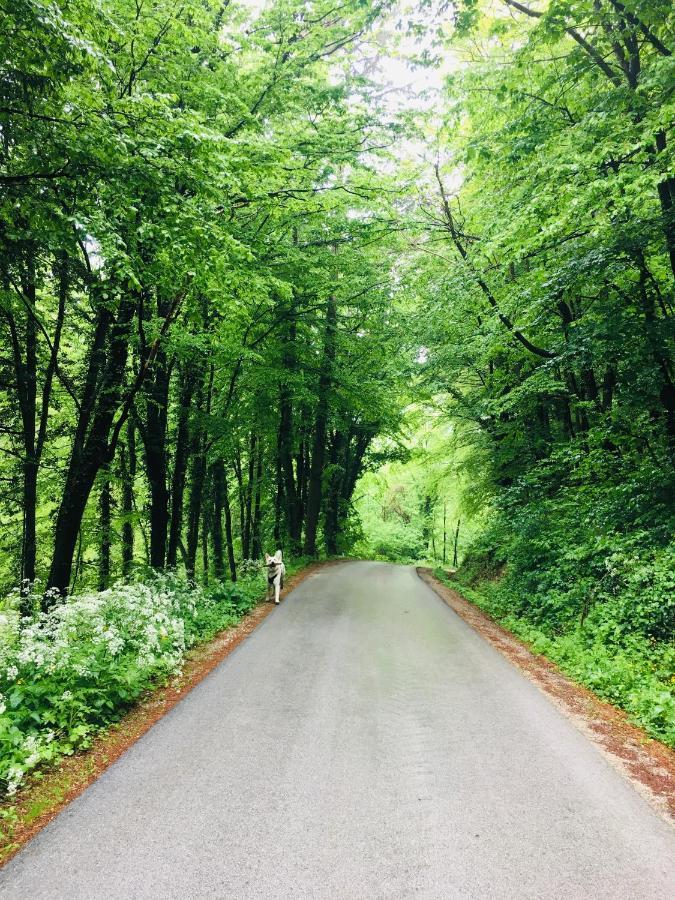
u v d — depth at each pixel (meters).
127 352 10.64
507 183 12.48
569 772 4.69
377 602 13.81
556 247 11.03
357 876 3.22
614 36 9.48
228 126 10.39
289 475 24.52
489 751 5.05
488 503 18.45
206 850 3.42
